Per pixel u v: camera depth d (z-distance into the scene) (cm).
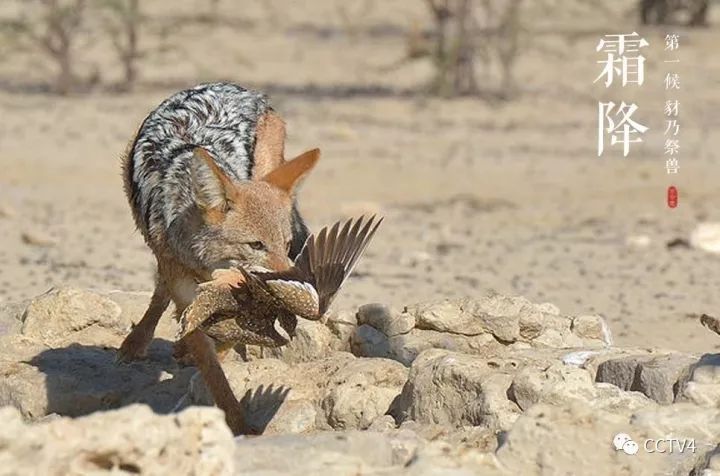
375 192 2880
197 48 5072
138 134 1364
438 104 4000
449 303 1373
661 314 1786
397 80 4516
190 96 1382
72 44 4809
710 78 4453
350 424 1202
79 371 1369
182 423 826
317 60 4925
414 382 1177
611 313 1791
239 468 902
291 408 1218
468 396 1138
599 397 1091
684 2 5778
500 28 4234
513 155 3284
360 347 1373
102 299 1492
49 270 2045
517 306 1365
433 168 3116
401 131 3575
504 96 4109
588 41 5225
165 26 4644
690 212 2697
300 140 3372
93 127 3578
